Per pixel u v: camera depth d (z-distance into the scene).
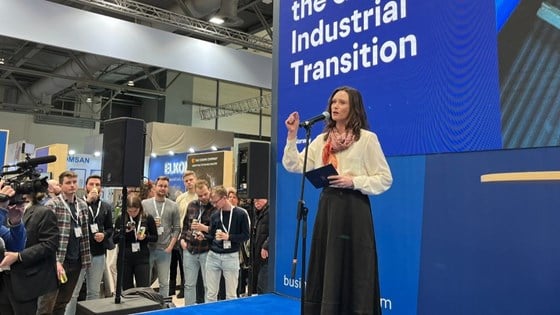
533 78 1.79
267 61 7.67
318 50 2.69
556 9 1.74
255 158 4.04
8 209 2.61
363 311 1.65
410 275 2.16
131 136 3.05
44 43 5.38
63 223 3.46
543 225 1.74
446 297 2.02
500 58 1.90
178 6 7.71
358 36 2.47
